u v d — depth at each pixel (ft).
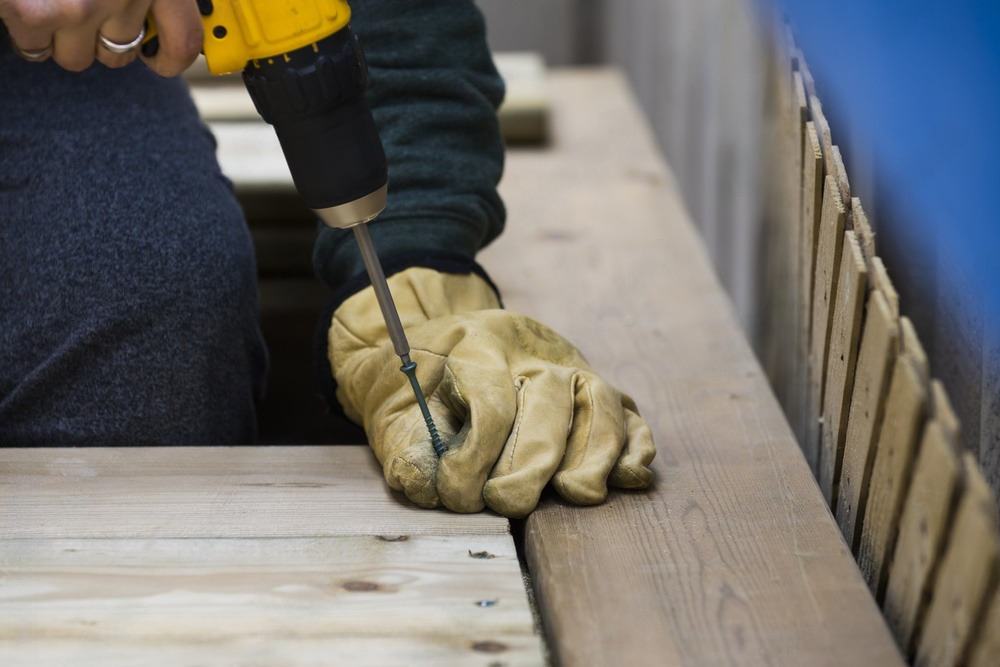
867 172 3.89
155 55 3.16
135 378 4.06
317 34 3.11
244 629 2.84
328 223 3.28
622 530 3.28
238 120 6.83
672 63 9.18
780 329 5.23
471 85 4.18
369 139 3.24
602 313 5.15
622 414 3.57
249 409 4.50
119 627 2.84
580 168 7.08
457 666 2.72
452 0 4.19
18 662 2.72
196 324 4.14
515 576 3.06
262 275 6.18
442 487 3.32
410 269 3.89
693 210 8.50
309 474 3.61
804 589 3.00
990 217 2.82
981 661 2.48
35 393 4.01
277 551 3.17
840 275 3.48
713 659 2.75
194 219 4.25
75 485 3.51
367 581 3.04
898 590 2.97
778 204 5.17
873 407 3.07
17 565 3.09
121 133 4.35
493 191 4.25
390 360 3.63
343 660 2.74
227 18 3.10
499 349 3.54
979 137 2.82
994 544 2.31
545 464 3.34
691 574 3.07
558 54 12.48
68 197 4.17
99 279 4.05
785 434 3.91
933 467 2.62
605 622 2.88
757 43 5.94
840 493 3.63
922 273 3.54
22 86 4.36
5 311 4.07
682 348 4.75
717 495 3.48
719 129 7.33
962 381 3.29
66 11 2.89
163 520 3.32
